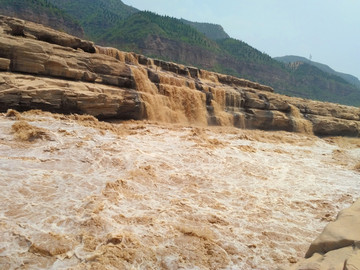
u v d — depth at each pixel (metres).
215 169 12.74
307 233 7.89
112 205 7.95
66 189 8.55
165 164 12.18
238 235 7.38
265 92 35.62
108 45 128.12
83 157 11.27
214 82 33.75
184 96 25.70
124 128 17.81
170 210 8.26
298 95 168.38
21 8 97.00
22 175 8.96
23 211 7.04
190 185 10.52
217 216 8.25
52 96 16.20
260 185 11.49
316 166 15.77
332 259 3.31
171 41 128.25
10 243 5.78
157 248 6.30
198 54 133.12
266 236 7.50
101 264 5.46
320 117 35.88
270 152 17.86
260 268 6.12
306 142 25.78
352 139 34.66
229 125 28.58
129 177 10.09
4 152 10.41
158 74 25.38
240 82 36.75
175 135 18.03
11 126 12.55
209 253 6.39
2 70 15.46
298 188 11.66
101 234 6.50
